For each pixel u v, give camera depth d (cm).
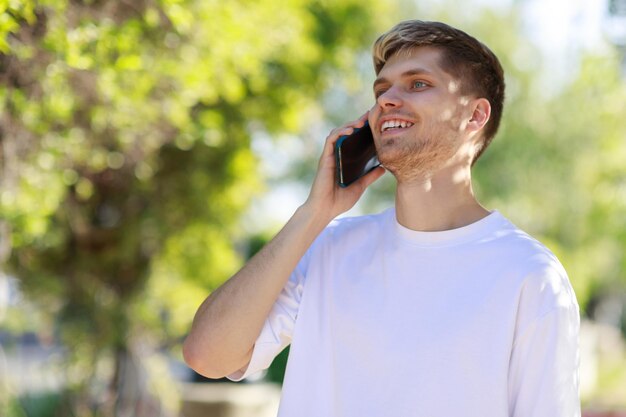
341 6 1096
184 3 644
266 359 320
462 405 283
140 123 750
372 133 318
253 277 311
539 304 282
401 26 312
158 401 1105
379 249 311
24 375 1079
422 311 294
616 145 1989
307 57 970
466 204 308
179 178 1044
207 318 314
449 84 304
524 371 282
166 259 1080
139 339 1077
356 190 329
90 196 1014
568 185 2066
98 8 596
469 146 313
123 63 593
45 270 1023
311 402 307
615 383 2116
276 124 1031
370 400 295
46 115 625
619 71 1809
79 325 1042
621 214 2038
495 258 291
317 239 330
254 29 772
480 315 286
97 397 1071
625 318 3781
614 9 1224
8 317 998
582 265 2167
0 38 464
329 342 309
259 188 1102
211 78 780
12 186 660
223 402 1266
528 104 2091
